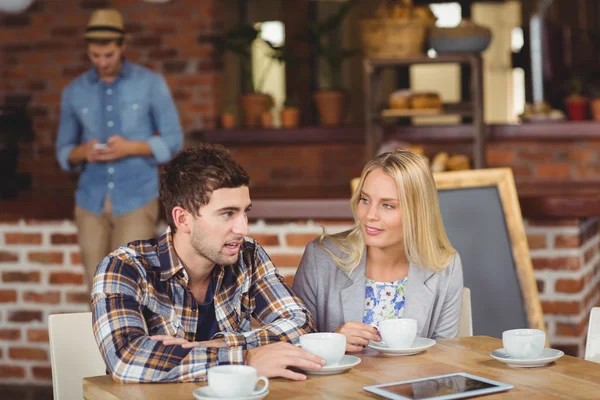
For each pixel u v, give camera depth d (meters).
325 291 2.95
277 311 2.62
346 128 6.60
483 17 7.70
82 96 4.87
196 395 1.98
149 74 4.88
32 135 6.41
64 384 2.59
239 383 1.96
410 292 2.88
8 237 5.23
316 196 4.88
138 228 4.80
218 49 6.67
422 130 6.43
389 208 2.82
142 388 2.15
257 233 4.90
